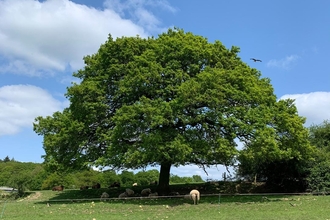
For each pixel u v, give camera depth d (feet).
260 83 101.91
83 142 94.48
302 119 98.27
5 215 67.56
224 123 84.69
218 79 86.33
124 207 76.07
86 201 92.17
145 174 225.97
